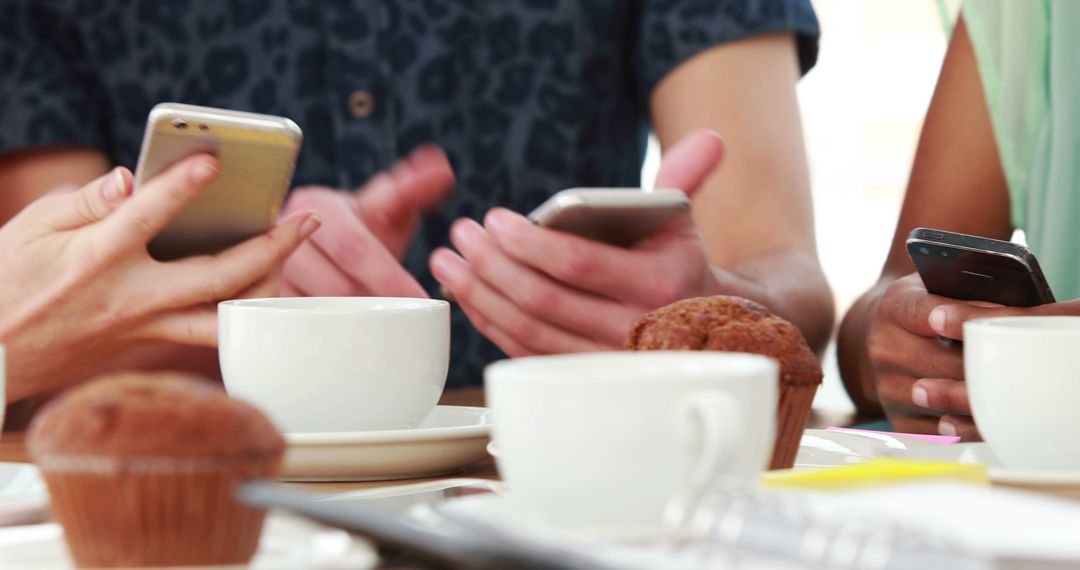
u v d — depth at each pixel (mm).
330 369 914
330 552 522
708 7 2166
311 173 2248
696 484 522
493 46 2291
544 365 594
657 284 1266
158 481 540
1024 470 762
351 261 1422
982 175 1946
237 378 936
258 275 1214
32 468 782
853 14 4785
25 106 2129
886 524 428
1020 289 1116
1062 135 1884
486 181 2299
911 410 1220
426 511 555
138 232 1171
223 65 2268
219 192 1160
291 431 931
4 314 1287
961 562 405
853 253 4797
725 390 551
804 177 2129
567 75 2295
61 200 1286
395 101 2242
